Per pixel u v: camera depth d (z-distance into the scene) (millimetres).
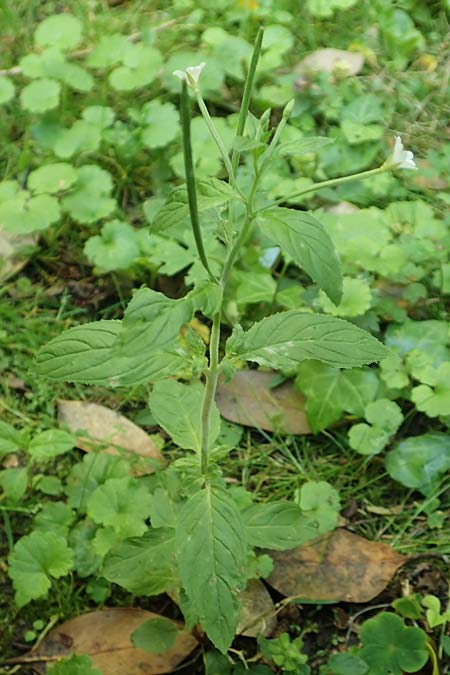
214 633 486
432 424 652
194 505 499
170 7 850
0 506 616
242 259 688
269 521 553
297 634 585
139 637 560
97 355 487
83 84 754
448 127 781
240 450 646
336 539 601
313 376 646
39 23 830
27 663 569
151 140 724
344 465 636
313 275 464
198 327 678
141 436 640
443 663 577
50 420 651
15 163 746
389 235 684
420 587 602
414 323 668
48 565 575
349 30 835
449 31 845
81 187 702
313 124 763
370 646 564
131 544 551
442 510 626
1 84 747
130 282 704
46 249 716
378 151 747
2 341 675
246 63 772
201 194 468
